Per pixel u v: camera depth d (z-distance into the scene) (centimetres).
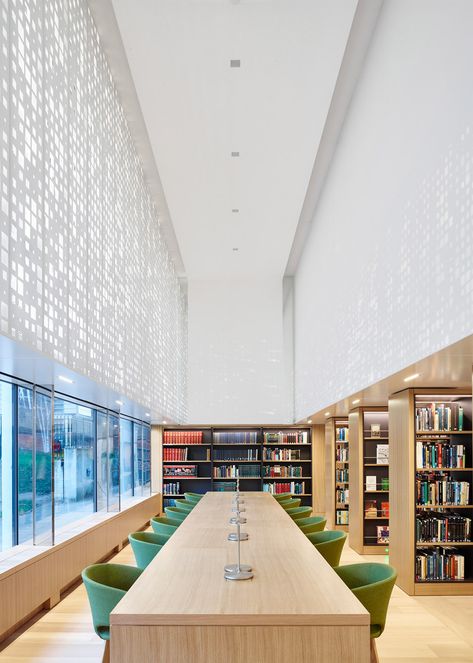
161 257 1051
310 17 534
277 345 1338
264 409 1323
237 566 380
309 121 702
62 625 563
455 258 363
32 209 385
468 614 604
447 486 705
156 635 281
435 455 704
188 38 561
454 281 365
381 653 495
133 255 762
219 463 1345
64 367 477
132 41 566
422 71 423
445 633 545
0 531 601
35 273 390
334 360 791
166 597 310
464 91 348
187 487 1344
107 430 941
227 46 572
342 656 277
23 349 387
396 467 741
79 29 510
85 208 524
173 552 435
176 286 1285
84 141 523
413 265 448
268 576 356
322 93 648
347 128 695
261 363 1334
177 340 1280
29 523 629
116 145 662
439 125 389
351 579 417
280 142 746
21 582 527
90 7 544
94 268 559
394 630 554
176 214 965
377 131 552
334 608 288
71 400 787
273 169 816
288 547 454
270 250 1154
